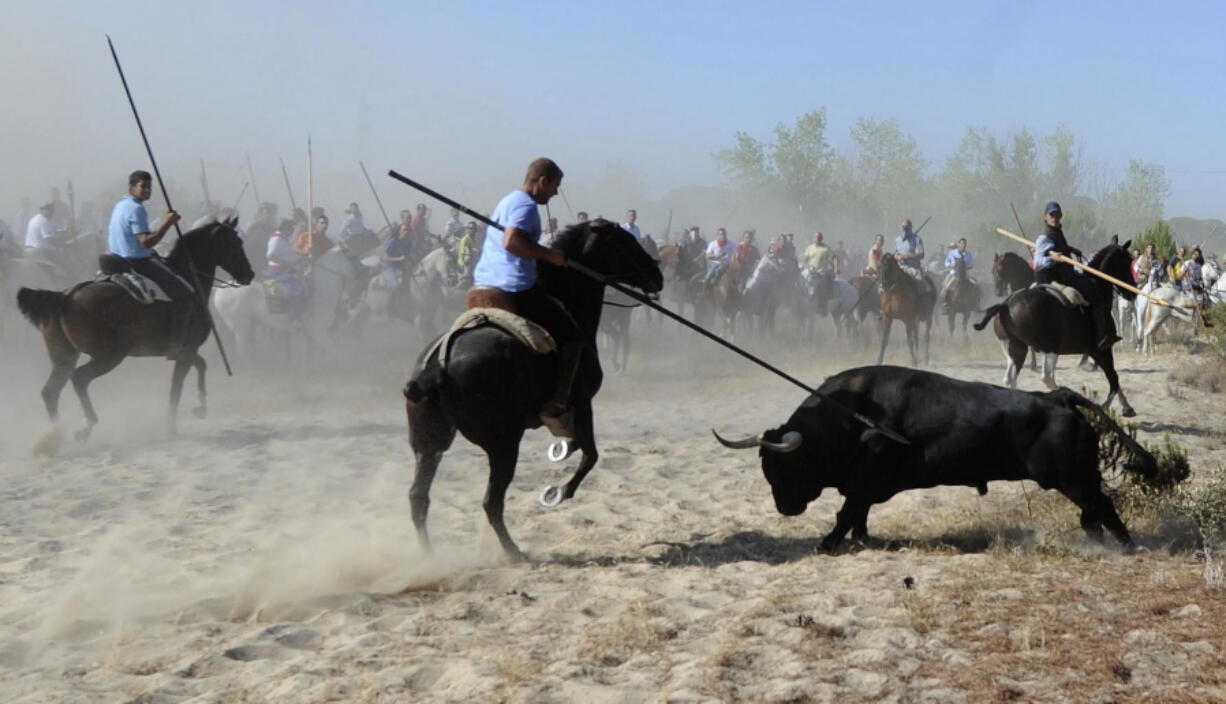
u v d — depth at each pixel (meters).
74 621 6.48
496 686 5.26
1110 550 7.65
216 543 8.47
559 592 6.89
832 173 71.25
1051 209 14.35
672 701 4.99
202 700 5.23
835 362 22.66
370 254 26.38
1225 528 8.08
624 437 13.28
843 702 4.96
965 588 6.57
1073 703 4.81
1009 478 7.79
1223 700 4.79
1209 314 22.20
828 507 9.40
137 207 12.97
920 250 28.98
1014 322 14.09
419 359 7.61
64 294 12.68
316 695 5.26
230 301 20.73
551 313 7.72
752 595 6.66
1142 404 15.89
